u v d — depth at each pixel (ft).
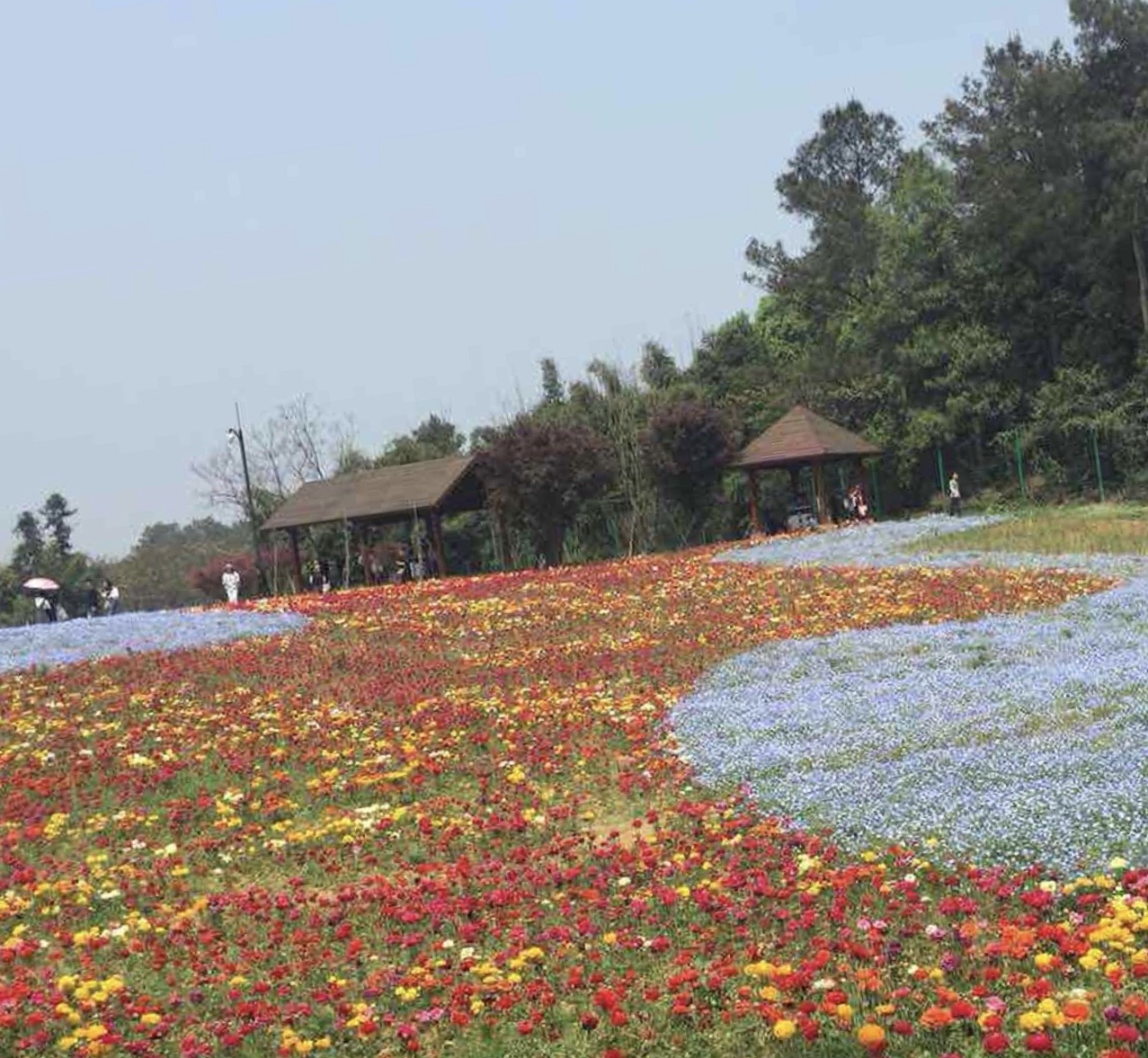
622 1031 23.34
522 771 45.01
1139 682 45.57
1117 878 28.02
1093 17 173.78
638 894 31.37
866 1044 19.92
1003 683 49.03
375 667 69.15
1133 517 121.90
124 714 60.03
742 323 233.55
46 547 247.91
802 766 41.47
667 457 167.73
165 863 37.93
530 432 159.02
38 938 32.12
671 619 79.41
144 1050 24.35
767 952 26.45
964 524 125.49
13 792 47.39
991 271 177.27
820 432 153.28
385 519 163.22
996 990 22.56
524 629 80.12
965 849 31.12
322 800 44.37
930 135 184.96
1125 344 175.11
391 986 26.27
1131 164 162.61
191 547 282.36
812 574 95.09
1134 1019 20.39
